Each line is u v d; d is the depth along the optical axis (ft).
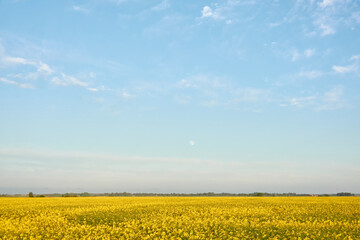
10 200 169.48
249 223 75.82
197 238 59.31
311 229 66.39
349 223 74.18
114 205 125.08
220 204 129.39
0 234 61.93
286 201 149.69
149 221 78.23
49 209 107.76
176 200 163.73
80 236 62.49
